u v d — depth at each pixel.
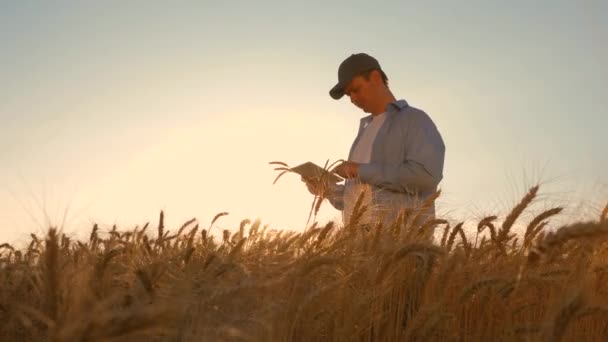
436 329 2.55
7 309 2.03
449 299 2.81
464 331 2.74
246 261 2.99
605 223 2.45
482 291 2.75
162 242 3.47
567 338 2.46
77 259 2.55
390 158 4.81
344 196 4.64
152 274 2.24
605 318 2.53
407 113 4.88
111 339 1.09
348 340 2.57
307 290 2.54
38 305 2.05
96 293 2.04
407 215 3.55
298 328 2.38
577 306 1.69
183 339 1.94
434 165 4.61
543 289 2.82
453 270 2.80
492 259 3.11
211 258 2.59
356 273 2.69
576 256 2.79
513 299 2.74
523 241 3.05
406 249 2.75
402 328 2.73
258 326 2.18
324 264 2.56
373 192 4.41
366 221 3.73
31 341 1.99
